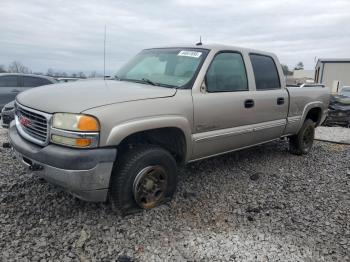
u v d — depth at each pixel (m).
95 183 2.94
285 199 3.98
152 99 3.33
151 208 3.47
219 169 5.02
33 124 3.21
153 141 3.62
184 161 3.80
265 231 3.18
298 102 5.54
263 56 4.98
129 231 3.07
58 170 2.89
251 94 4.49
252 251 2.84
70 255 2.68
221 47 4.24
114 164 3.21
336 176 4.88
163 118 3.33
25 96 3.54
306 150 6.10
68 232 3.01
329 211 3.66
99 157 2.90
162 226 3.19
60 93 3.29
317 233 3.17
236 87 4.36
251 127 4.54
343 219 3.47
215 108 3.92
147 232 3.07
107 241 2.91
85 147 2.87
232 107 4.15
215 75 4.06
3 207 3.41
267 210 3.66
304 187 4.40
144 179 3.35
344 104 12.12
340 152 6.48
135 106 3.16
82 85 3.67
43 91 3.49
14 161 4.85
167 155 3.48
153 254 2.76
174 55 4.29
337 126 11.82
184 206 3.66
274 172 5.02
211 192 4.11
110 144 2.96
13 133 3.59
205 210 3.60
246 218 3.45
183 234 3.07
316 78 39.94
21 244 2.79
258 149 6.39
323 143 7.39
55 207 3.46
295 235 3.12
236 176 4.75
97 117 2.89
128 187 3.21
